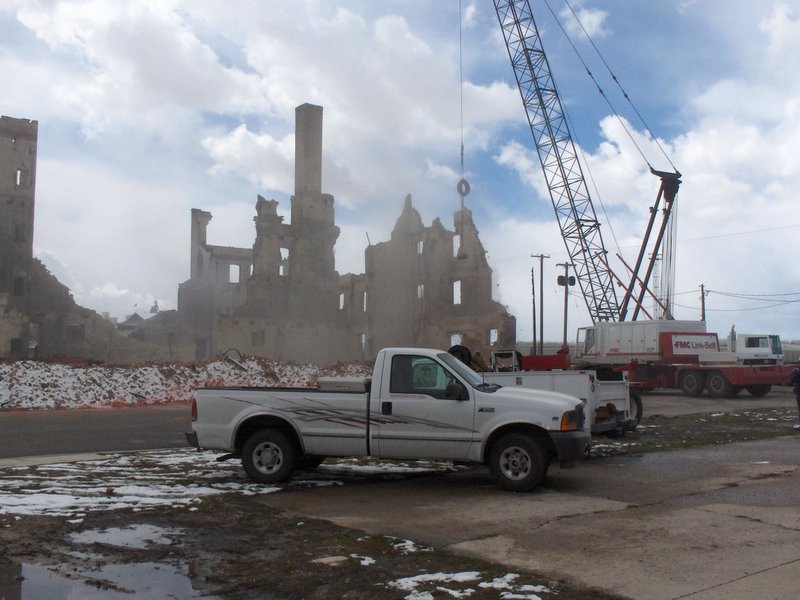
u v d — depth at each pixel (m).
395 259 70.38
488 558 6.49
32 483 10.16
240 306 67.06
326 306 70.56
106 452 14.17
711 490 9.94
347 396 10.34
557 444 9.59
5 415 24.97
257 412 10.42
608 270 54.97
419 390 10.16
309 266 69.75
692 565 6.25
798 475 11.27
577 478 11.05
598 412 14.93
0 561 6.40
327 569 6.10
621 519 8.09
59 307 61.41
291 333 67.31
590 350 36.72
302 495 9.53
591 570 6.10
